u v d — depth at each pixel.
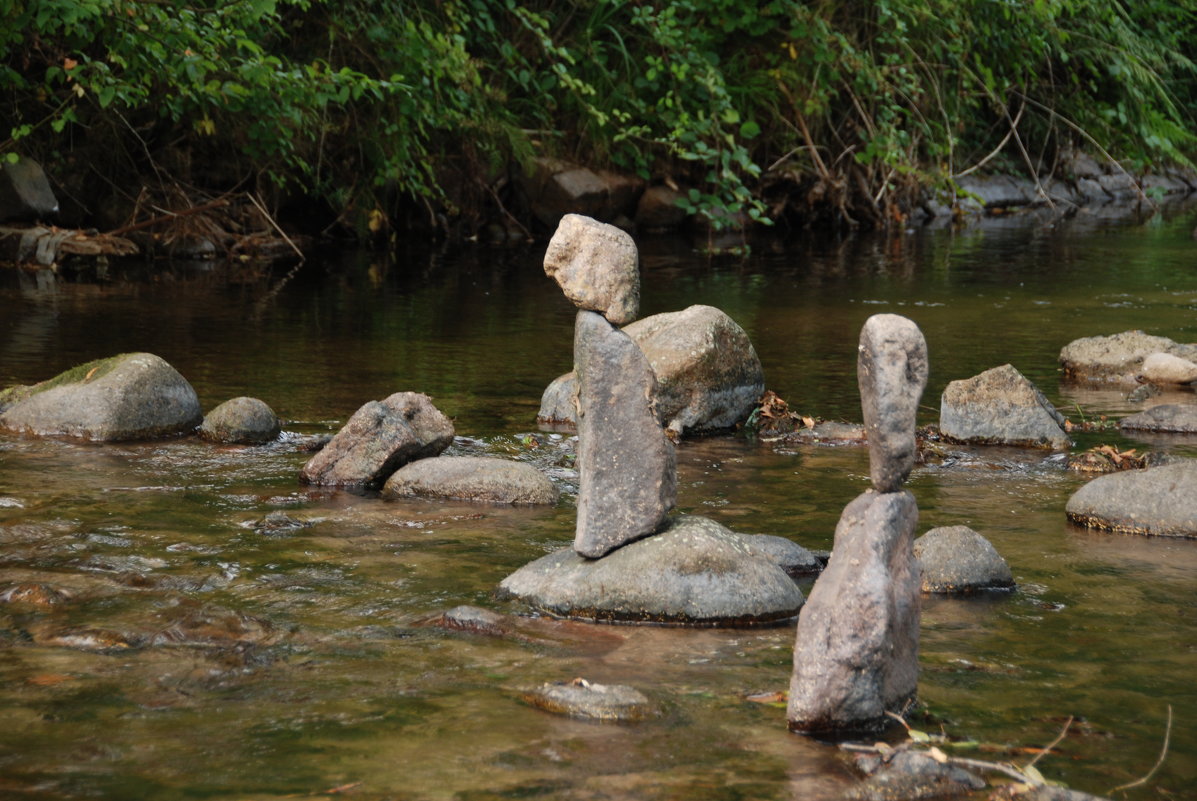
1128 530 6.03
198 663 4.28
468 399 8.95
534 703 3.99
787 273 16.41
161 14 13.45
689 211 19.30
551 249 5.00
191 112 17.28
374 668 4.26
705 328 8.40
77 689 4.05
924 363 4.04
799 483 6.89
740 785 3.47
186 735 3.73
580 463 5.05
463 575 5.25
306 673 4.20
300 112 16.22
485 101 19.19
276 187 19.05
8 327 11.38
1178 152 26.52
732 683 4.19
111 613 4.70
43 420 7.73
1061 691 4.17
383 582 5.14
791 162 21.95
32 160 16.77
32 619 4.64
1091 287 15.02
